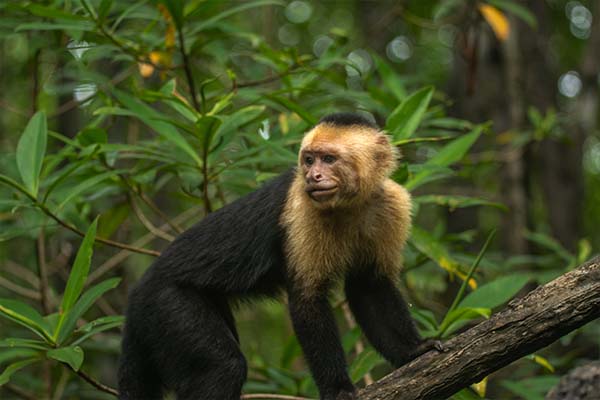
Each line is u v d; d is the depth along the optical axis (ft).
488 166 58.03
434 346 26.61
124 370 31.55
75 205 40.11
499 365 24.99
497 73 64.03
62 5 41.29
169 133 34.17
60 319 27.86
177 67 39.32
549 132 50.42
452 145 36.47
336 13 84.12
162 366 30.81
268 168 40.29
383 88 45.62
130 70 45.57
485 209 71.92
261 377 40.96
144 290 31.53
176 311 30.63
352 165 30.17
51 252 54.39
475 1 47.62
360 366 32.30
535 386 37.86
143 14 38.29
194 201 39.09
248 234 31.19
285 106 35.22
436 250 35.86
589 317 24.12
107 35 36.29
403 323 30.89
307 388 37.35
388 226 31.35
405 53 76.89
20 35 42.29
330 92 39.73
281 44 72.28
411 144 38.75
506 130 63.36
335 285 31.50
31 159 32.48
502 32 46.42
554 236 66.08
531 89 67.67
